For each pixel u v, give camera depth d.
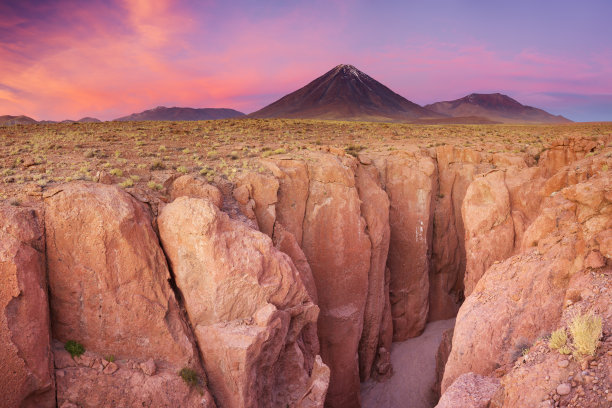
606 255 11.10
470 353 13.23
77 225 12.80
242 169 22.61
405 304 30.20
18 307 11.34
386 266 29.64
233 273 14.30
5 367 10.90
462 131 58.16
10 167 19.92
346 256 23.86
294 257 20.55
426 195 29.20
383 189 29.19
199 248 14.24
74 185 13.91
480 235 23.00
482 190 23.56
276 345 15.42
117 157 24.41
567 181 17.88
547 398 7.69
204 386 13.83
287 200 22.31
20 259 11.55
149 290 13.59
